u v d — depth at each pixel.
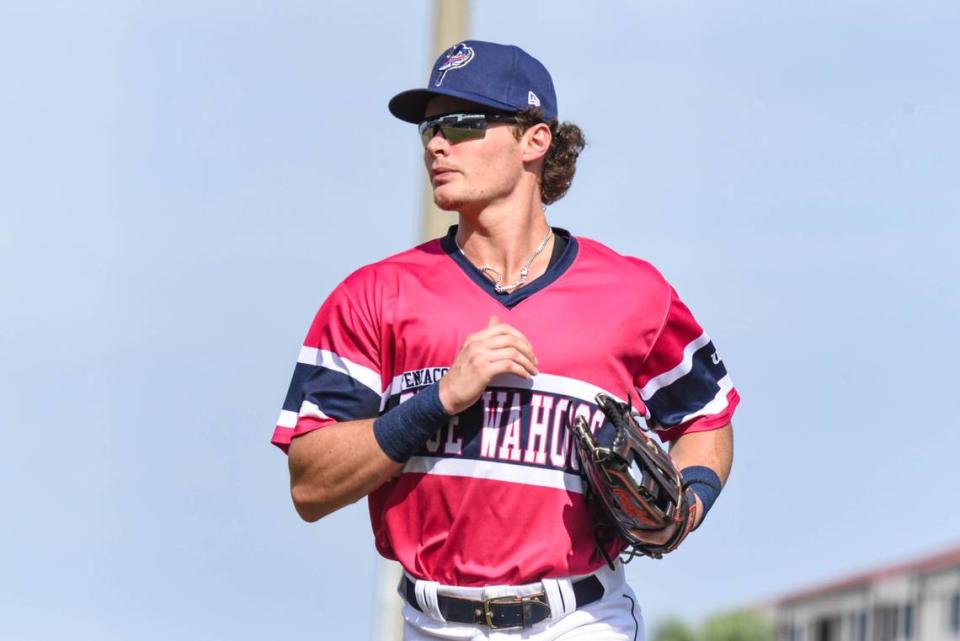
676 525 15.88
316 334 16.22
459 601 15.74
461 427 15.60
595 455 15.17
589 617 15.94
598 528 15.91
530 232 16.25
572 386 15.73
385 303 15.89
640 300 16.11
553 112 16.48
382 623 30.31
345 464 15.52
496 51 16.20
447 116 15.97
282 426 16.16
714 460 16.72
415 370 15.77
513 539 15.62
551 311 15.85
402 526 15.94
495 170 15.97
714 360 16.83
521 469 15.55
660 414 16.81
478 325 15.76
